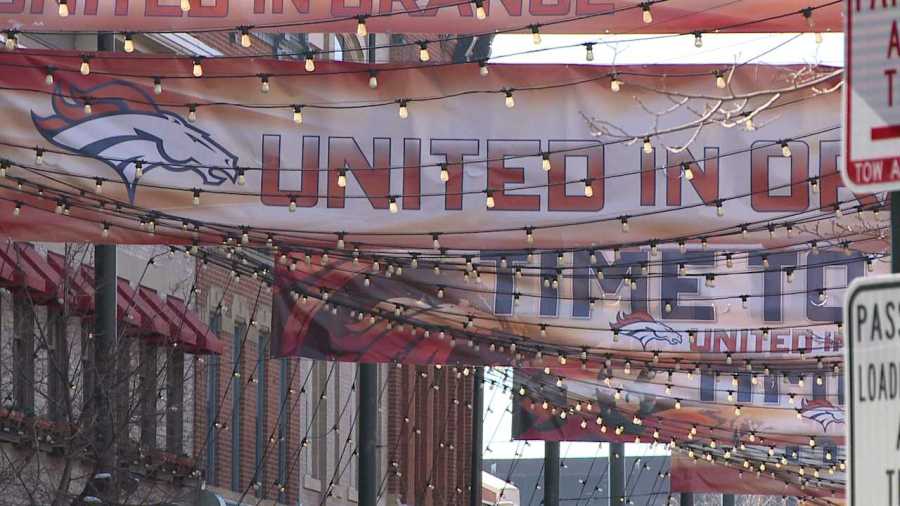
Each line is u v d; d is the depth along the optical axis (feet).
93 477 197.06
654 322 231.50
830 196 180.55
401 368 481.05
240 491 350.64
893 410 48.91
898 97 52.65
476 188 181.78
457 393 568.41
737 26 167.53
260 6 170.71
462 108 181.57
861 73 53.16
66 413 206.80
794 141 179.11
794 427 301.43
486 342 228.43
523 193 181.78
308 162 181.57
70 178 180.75
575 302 230.07
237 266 275.80
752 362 251.60
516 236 182.19
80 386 247.09
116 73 181.37
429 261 205.36
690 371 249.75
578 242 182.39
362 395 283.38
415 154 181.78
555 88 180.86
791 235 182.09
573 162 180.86
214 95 181.57
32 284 242.78
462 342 228.22
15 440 233.55
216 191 181.57
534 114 181.16
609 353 232.53
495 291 228.02
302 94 181.78
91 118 181.06
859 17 53.36
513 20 169.78
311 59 175.94
